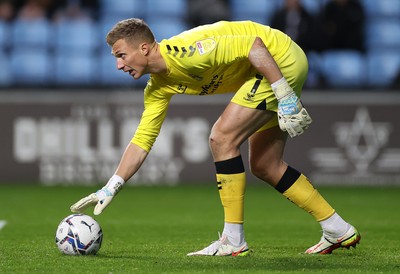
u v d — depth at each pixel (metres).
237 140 22.78
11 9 63.47
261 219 37.34
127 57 22.08
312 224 35.16
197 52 21.83
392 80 62.34
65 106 55.25
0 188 52.78
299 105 21.91
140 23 22.12
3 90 55.06
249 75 23.14
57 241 22.94
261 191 52.56
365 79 62.00
